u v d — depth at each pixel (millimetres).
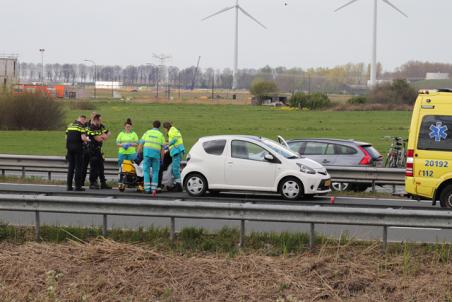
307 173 20797
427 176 18078
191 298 11586
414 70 197500
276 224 16188
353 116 79438
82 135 21734
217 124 64375
